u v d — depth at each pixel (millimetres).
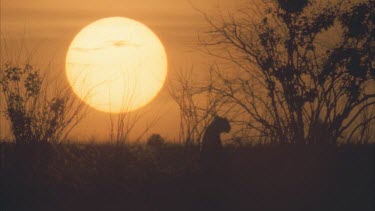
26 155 45125
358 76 53875
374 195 42875
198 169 45375
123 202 41562
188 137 47750
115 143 47062
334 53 54594
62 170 44562
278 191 43312
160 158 46812
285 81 54875
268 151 48000
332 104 54656
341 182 44781
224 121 46469
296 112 54188
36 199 41281
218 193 42656
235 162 46562
